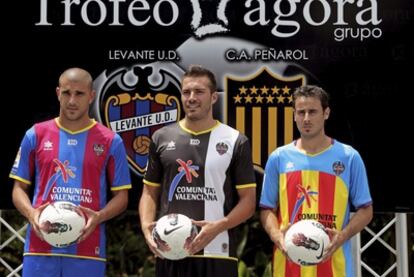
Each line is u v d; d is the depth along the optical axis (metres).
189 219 7.83
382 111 9.29
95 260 8.30
